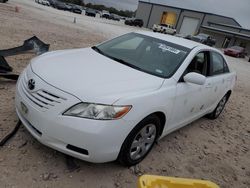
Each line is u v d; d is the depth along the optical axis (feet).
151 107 11.18
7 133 12.16
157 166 12.63
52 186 9.93
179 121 14.32
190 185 7.56
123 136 10.39
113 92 10.45
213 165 14.17
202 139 16.79
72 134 9.74
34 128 10.66
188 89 13.64
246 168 14.80
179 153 14.34
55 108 9.95
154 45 14.92
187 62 13.96
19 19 53.88
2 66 17.89
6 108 14.24
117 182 10.90
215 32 187.21
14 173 10.09
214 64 17.06
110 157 10.43
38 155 11.25
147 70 13.20
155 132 12.40
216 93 17.79
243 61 108.37
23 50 19.42
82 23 90.48
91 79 10.99
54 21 70.03
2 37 31.24
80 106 9.85
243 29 185.16
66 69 11.53
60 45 35.65
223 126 19.98
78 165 11.21
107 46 15.60
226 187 12.70
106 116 9.83
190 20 210.18
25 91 10.98
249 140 18.72
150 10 228.43
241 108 26.21
